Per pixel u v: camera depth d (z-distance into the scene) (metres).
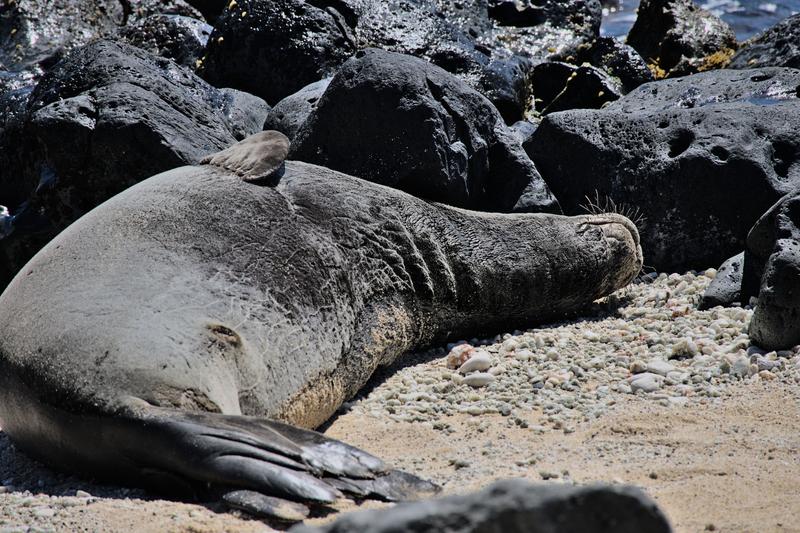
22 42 62.88
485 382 29.39
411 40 56.34
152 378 22.11
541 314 35.81
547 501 9.99
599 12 67.56
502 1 66.19
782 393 26.73
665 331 33.47
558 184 42.38
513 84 53.78
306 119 40.00
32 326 23.78
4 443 26.52
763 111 41.47
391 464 23.36
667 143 41.31
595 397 27.81
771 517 18.64
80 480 23.33
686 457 22.44
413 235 32.47
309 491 18.94
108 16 66.62
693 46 61.56
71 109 38.59
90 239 26.23
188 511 19.55
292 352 26.11
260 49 51.56
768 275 30.69
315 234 29.17
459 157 37.91
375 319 30.22
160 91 40.41
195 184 29.14
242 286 26.11
